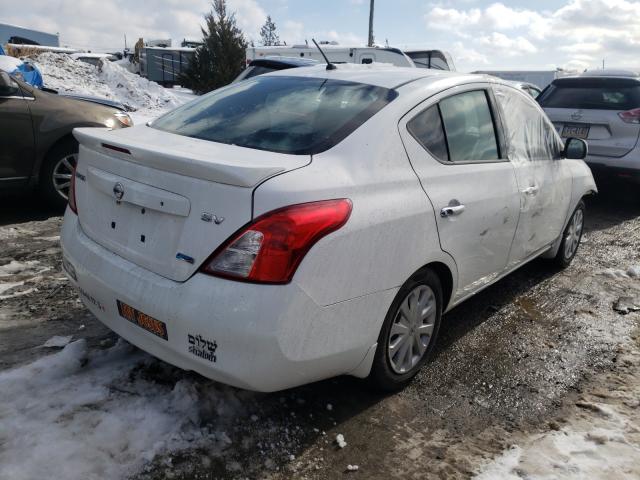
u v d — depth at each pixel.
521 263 4.03
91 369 2.88
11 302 3.64
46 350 3.06
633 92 7.09
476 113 3.38
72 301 3.70
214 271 2.15
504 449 2.57
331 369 2.43
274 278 2.11
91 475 2.18
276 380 2.22
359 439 2.59
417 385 3.06
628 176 7.07
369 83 3.07
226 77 21.25
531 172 3.82
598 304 4.30
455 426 2.73
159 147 2.45
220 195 2.17
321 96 3.01
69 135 5.69
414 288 2.82
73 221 2.86
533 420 2.81
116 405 2.59
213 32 21.55
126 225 2.49
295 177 2.26
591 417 2.85
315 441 2.55
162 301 2.24
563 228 4.70
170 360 2.38
